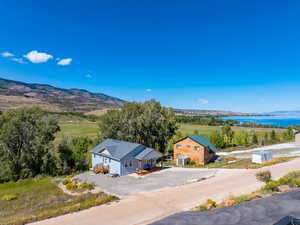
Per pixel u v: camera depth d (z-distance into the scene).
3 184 25.03
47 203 15.93
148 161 27.38
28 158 27.70
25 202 16.92
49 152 29.00
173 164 33.31
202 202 14.05
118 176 23.98
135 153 26.16
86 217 12.46
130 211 13.20
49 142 29.70
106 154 26.69
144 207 13.82
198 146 33.31
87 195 17.03
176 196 15.81
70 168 29.98
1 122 28.16
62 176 27.23
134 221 11.73
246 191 15.65
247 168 25.06
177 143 36.22
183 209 13.10
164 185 19.39
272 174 20.62
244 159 33.00
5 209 15.38
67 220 12.10
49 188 21.03
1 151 27.00
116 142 29.27
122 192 17.62
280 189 14.31
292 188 14.44
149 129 39.66
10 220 12.52
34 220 12.19
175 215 11.34
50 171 28.88
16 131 27.66
